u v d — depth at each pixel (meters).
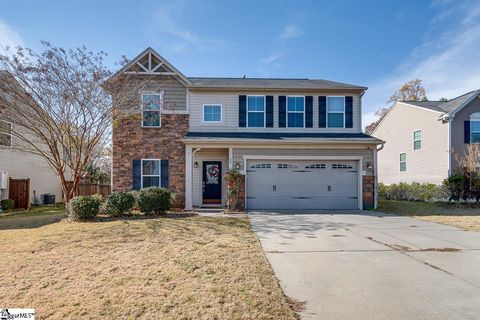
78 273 4.86
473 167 13.88
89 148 11.30
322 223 9.65
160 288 4.27
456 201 14.41
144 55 13.77
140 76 13.80
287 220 10.22
